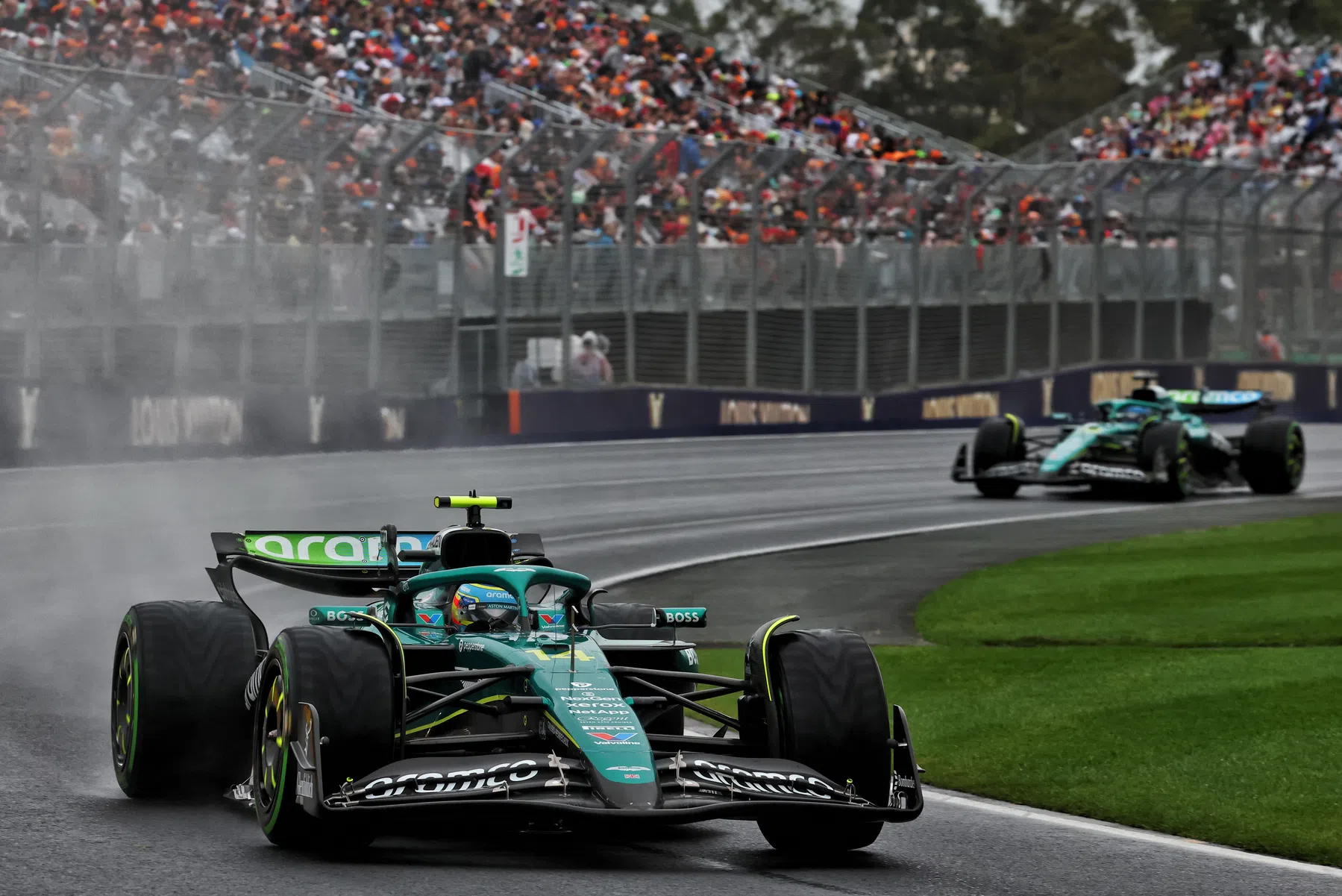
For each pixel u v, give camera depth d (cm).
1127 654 4416
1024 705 3784
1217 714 3588
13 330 8425
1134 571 6069
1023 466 8856
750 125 16788
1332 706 3634
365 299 9950
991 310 13450
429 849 2373
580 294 11350
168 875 2170
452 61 14275
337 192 9781
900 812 2288
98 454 8656
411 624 2811
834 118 18450
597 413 11412
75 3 11750
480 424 10719
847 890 2228
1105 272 13988
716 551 6781
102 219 8694
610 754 2205
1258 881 2373
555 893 2109
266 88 12250
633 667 2717
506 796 2148
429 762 2233
